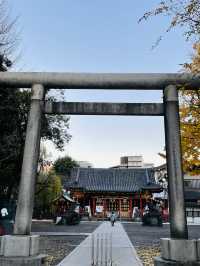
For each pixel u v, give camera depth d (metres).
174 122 10.45
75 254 13.74
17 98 19.30
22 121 20.62
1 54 17.17
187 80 10.81
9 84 11.24
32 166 10.31
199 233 27.31
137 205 55.34
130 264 11.38
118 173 59.94
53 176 45.28
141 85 10.96
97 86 11.06
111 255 13.16
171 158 10.13
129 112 11.13
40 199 48.81
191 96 12.62
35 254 9.81
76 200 54.56
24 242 9.39
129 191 54.19
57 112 11.18
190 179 52.28
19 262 9.01
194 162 13.62
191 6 7.77
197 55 11.38
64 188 54.28
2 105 18.66
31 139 10.53
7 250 9.33
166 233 27.36
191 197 48.81
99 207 54.62
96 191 54.78
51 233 25.25
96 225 38.94
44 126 24.22
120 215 54.28
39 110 10.90
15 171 23.33
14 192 28.92
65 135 26.22
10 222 19.75
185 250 9.07
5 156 20.70
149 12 8.02
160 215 38.34
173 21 8.03
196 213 48.00
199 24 7.95
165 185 53.94
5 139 19.50
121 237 22.59
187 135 13.50
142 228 34.12
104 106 11.21
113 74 11.12
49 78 11.12
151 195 53.56
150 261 12.39
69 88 11.29
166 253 9.29
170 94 10.76
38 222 43.59
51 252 15.09
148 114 11.10
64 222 38.69
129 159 87.50
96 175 59.69
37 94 10.99
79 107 11.20
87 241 19.59
